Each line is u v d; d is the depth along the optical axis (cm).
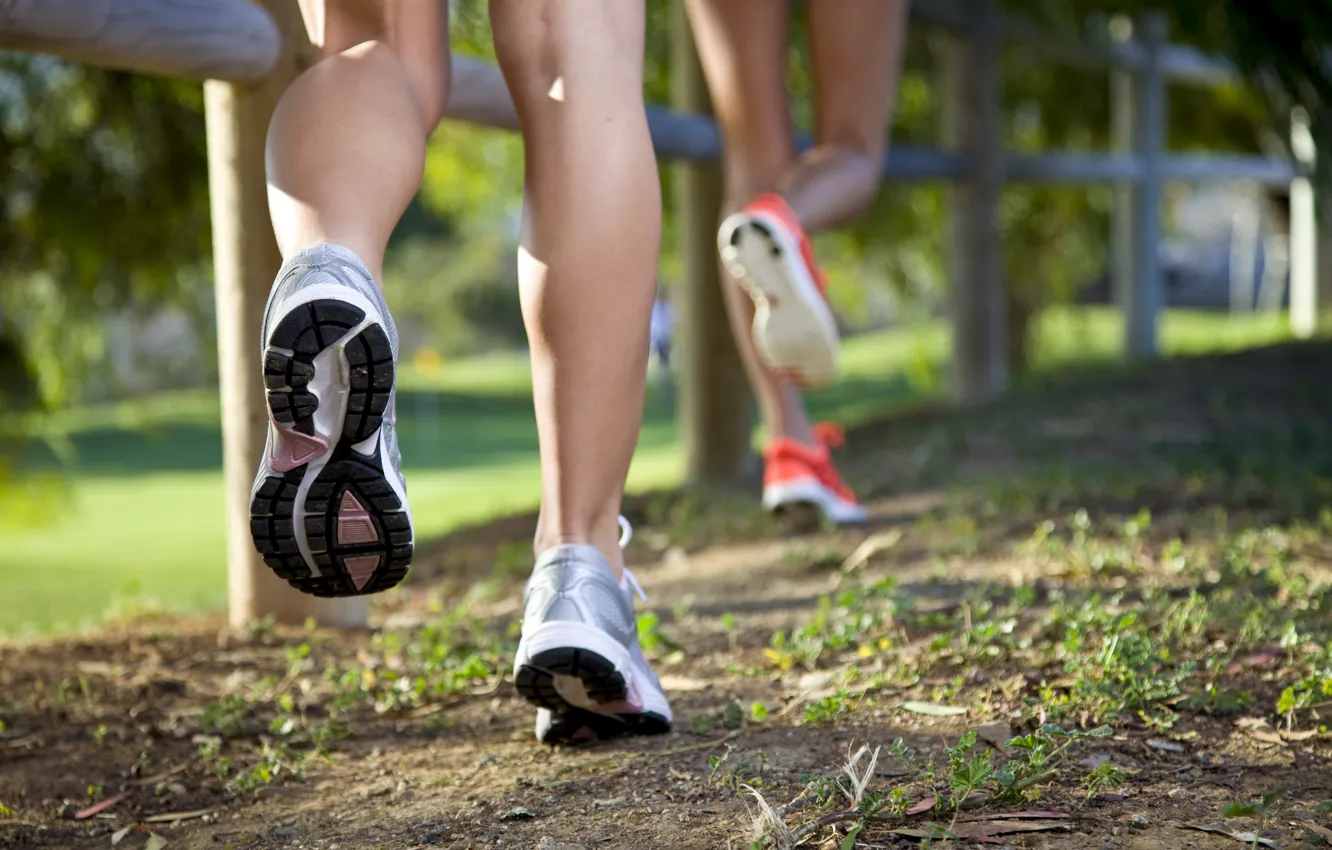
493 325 4356
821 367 443
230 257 412
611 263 237
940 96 1131
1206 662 283
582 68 239
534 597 241
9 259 896
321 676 346
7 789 269
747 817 214
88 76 859
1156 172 1400
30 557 1138
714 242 802
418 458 2061
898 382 2712
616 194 237
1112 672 266
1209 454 618
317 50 240
